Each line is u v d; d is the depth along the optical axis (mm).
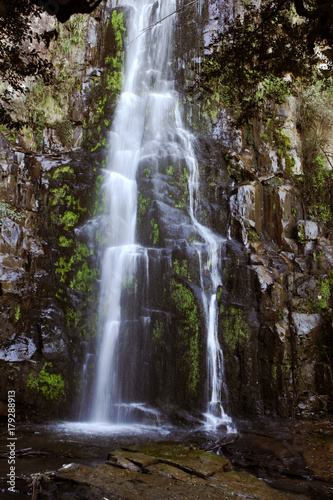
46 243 10570
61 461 6621
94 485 5594
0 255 9914
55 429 8508
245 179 10805
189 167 10656
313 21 5305
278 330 9102
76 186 10945
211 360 9172
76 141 12367
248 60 6637
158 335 9312
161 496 5312
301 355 9438
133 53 13031
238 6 12289
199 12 12680
